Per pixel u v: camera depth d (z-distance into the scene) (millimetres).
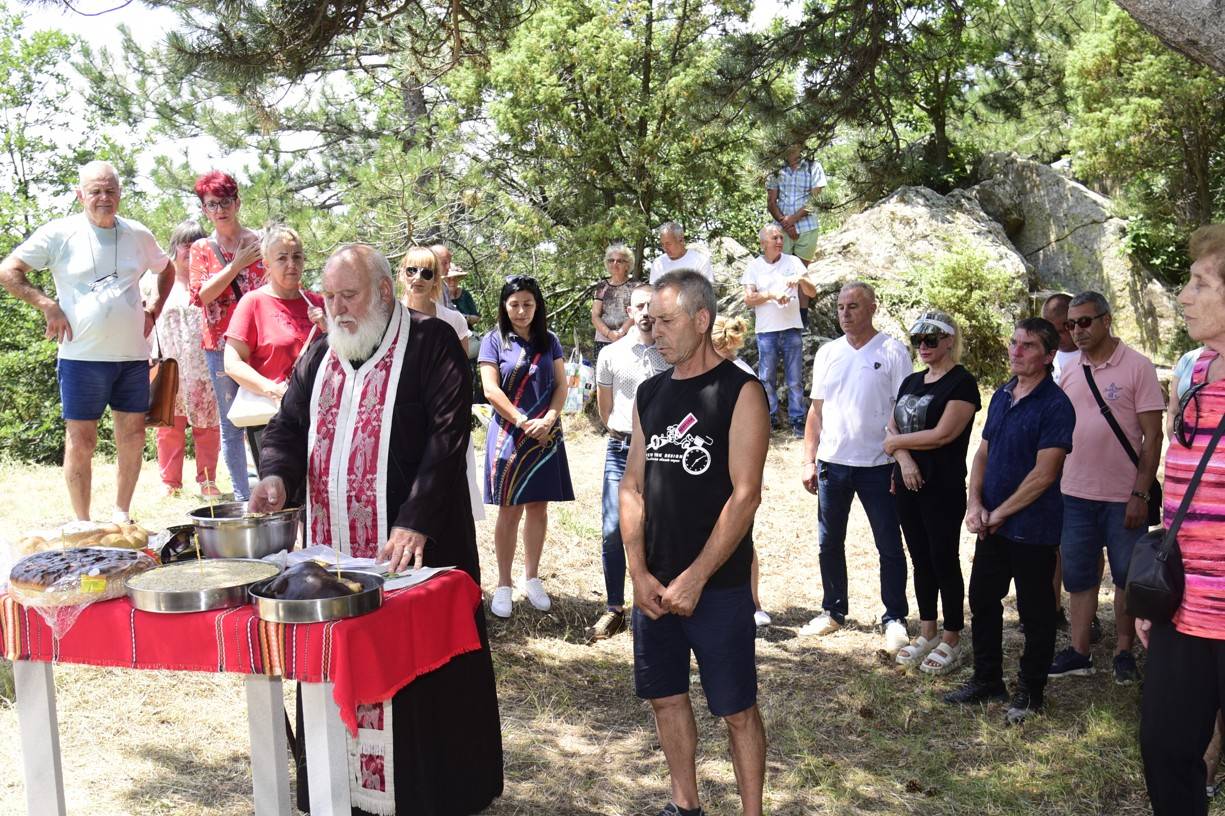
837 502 6137
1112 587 7078
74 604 3068
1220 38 3662
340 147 17062
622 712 5242
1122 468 5172
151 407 6035
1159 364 15227
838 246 14422
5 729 4453
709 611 3533
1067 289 16547
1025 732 4812
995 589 5090
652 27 15047
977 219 15078
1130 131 15719
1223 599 2906
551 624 6359
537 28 15008
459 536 3879
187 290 7020
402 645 3125
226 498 6363
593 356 16594
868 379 5922
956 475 5453
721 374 3553
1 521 6965
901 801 4234
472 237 16359
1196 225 16000
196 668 3004
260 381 5105
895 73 7473
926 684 5496
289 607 2877
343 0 6117
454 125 15914
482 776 3932
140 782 4094
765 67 7191
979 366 13320
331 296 3725
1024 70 14562
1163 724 3021
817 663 5887
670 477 3549
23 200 21438
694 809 3719
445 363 3805
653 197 15883
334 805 3055
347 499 3768
